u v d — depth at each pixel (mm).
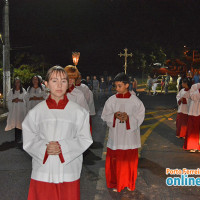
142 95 22734
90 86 21156
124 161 4414
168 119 11414
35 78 7832
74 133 2830
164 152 6719
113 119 4398
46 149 2711
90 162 5969
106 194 4461
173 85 29625
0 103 14781
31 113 2805
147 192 4543
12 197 4383
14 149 6941
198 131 6672
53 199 2789
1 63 19078
